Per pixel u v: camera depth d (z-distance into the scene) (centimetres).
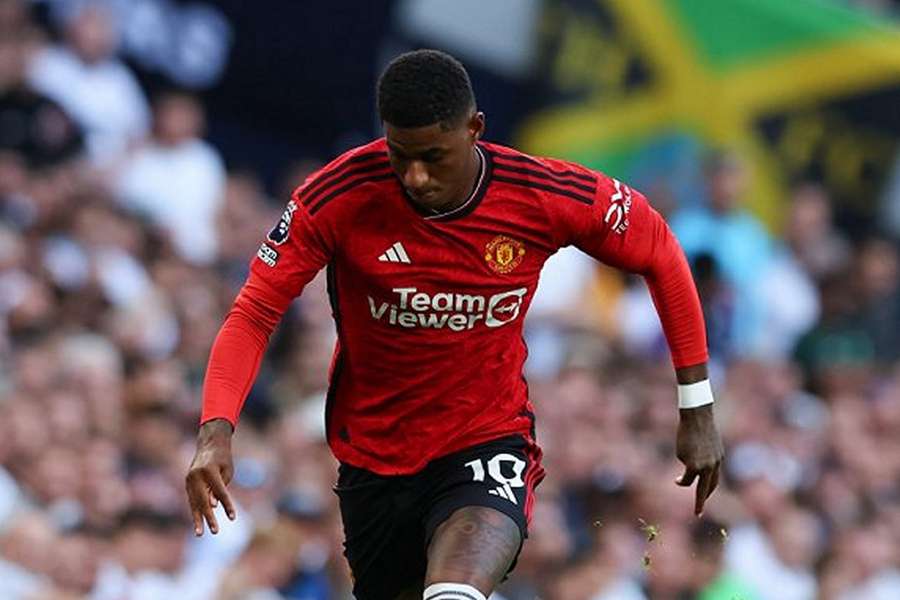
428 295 1831
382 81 1741
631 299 4847
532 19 5050
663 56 5206
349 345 1891
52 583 3016
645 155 5184
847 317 5303
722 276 4997
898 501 4756
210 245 4359
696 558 3634
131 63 4384
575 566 3416
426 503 1917
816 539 4272
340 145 4766
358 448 1933
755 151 5322
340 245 1822
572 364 4244
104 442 3338
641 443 4206
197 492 1773
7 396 3366
